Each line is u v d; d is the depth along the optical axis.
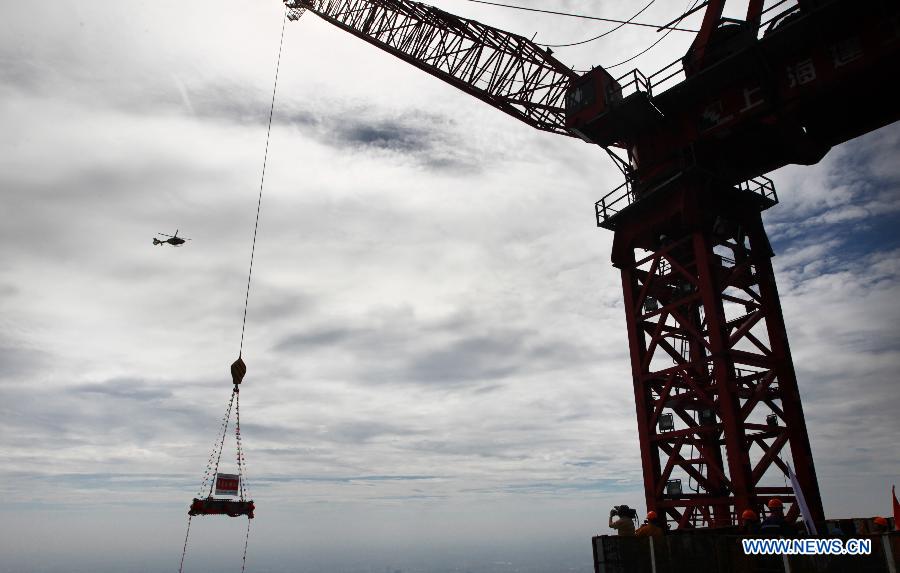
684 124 25.56
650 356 25.70
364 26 41.59
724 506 24.17
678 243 25.23
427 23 38.66
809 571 11.80
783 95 22.22
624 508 16.73
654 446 24.95
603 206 28.56
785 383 24.16
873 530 18.55
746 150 25.69
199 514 17.94
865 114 23.12
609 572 16.48
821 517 21.97
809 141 24.08
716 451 26.80
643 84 26.14
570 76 34.59
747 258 26.70
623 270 27.73
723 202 26.00
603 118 27.00
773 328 25.25
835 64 21.00
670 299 30.09
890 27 19.84
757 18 22.69
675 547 14.68
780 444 23.34
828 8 20.25
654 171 26.64
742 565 13.07
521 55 36.31
